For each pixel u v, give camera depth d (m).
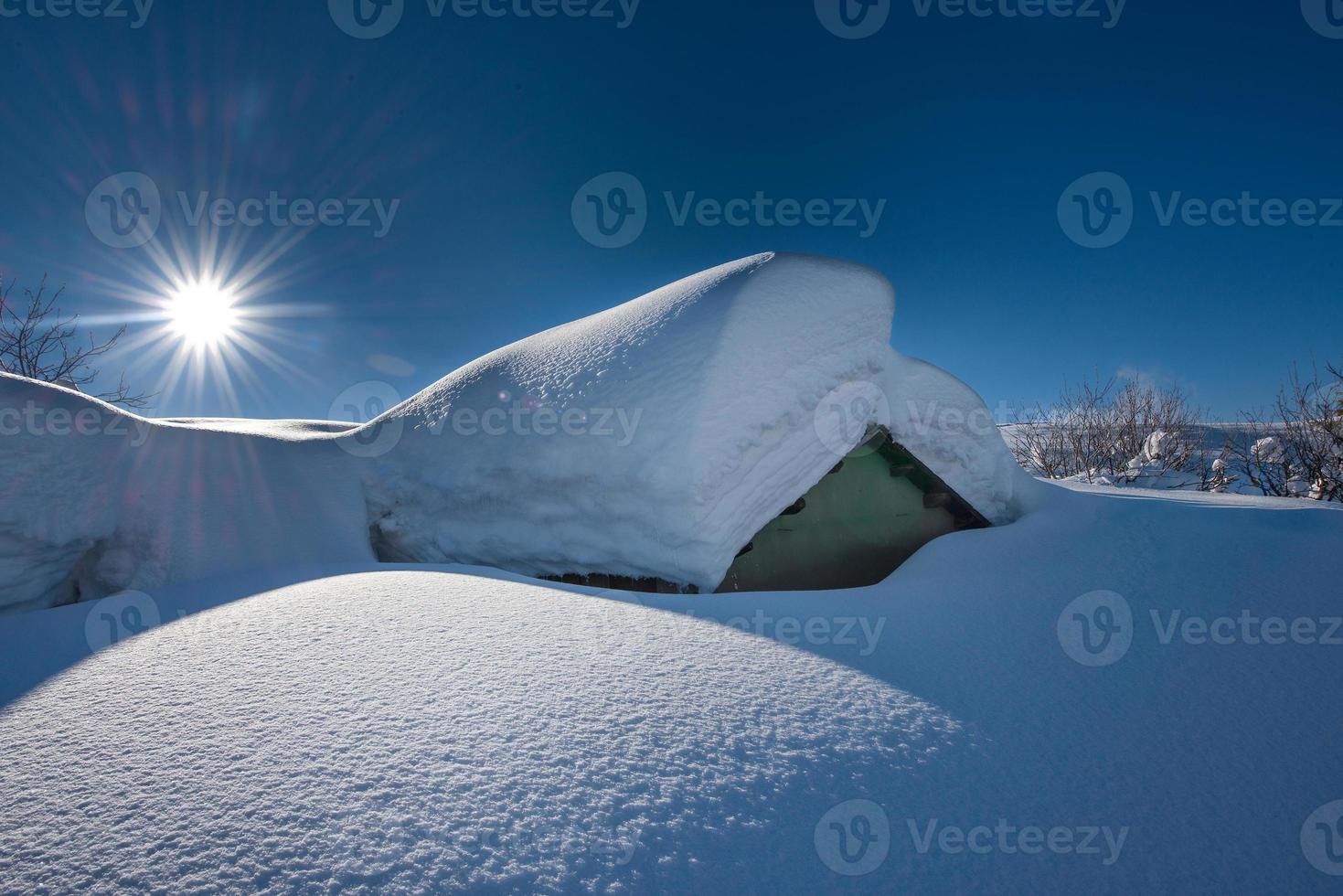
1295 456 9.19
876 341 4.32
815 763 1.55
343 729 1.54
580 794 1.36
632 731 1.59
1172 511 3.90
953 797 1.50
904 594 3.00
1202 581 2.90
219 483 4.28
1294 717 1.92
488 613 2.38
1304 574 2.88
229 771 1.38
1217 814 1.52
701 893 1.17
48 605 3.53
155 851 1.16
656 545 3.38
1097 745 1.76
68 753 1.46
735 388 3.45
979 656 2.29
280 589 2.86
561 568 3.84
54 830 1.21
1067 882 1.29
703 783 1.43
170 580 3.65
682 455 3.27
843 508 4.70
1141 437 11.52
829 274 4.12
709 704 1.75
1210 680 2.12
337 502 4.55
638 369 3.70
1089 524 3.95
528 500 3.93
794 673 1.99
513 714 1.63
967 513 5.09
